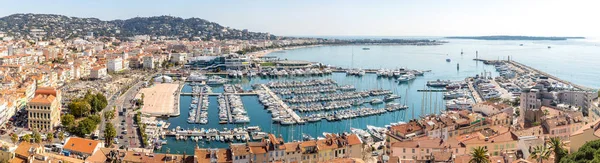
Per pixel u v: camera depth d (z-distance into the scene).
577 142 190.75
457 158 186.25
